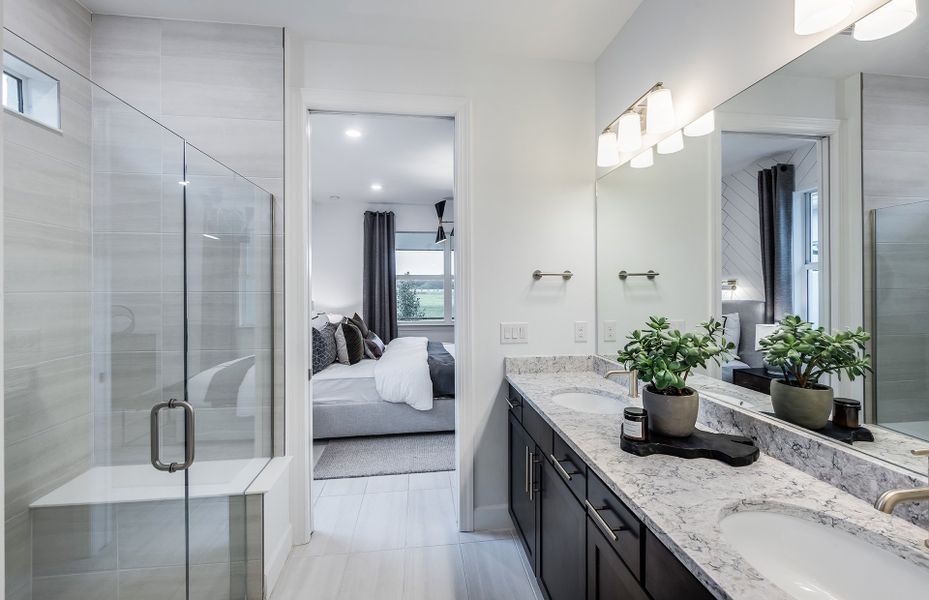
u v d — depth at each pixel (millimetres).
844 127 981
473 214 2129
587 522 1185
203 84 1896
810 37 1075
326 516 2268
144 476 1458
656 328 1313
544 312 2199
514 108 2158
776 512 899
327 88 2000
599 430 1346
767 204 1193
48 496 1358
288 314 1986
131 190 1515
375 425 3330
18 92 1333
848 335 966
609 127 1936
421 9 1804
